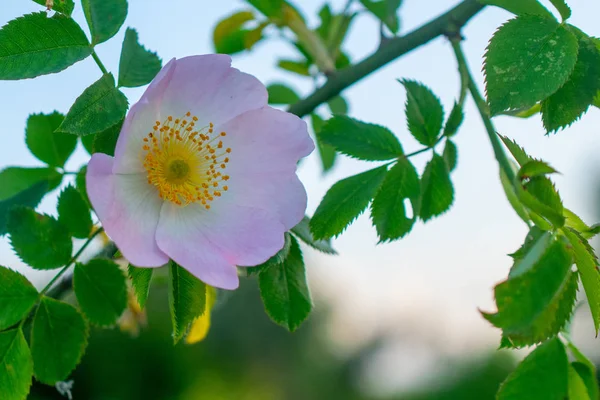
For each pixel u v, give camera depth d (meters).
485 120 0.27
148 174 0.27
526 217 0.26
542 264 0.24
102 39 0.26
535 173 0.25
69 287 0.28
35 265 0.27
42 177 0.30
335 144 0.28
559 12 0.26
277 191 0.27
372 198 0.27
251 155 0.28
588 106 0.25
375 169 0.28
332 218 0.27
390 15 0.32
